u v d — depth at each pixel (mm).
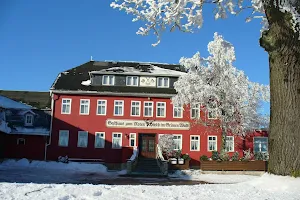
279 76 9445
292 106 9219
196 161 35062
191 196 7965
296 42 9125
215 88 31344
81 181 21781
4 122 33312
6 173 24484
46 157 34344
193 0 10188
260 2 11539
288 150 9180
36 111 36125
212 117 33750
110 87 36281
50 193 7934
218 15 11227
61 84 36125
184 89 32031
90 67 40781
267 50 9742
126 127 35281
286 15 8969
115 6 10750
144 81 36844
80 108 35312
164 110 35719
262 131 36438
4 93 48031
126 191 8344
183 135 35375
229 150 35875
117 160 34656
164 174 27828
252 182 9727
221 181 23891
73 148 34656
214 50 32219
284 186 8758
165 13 10602
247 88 32125
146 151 35250
